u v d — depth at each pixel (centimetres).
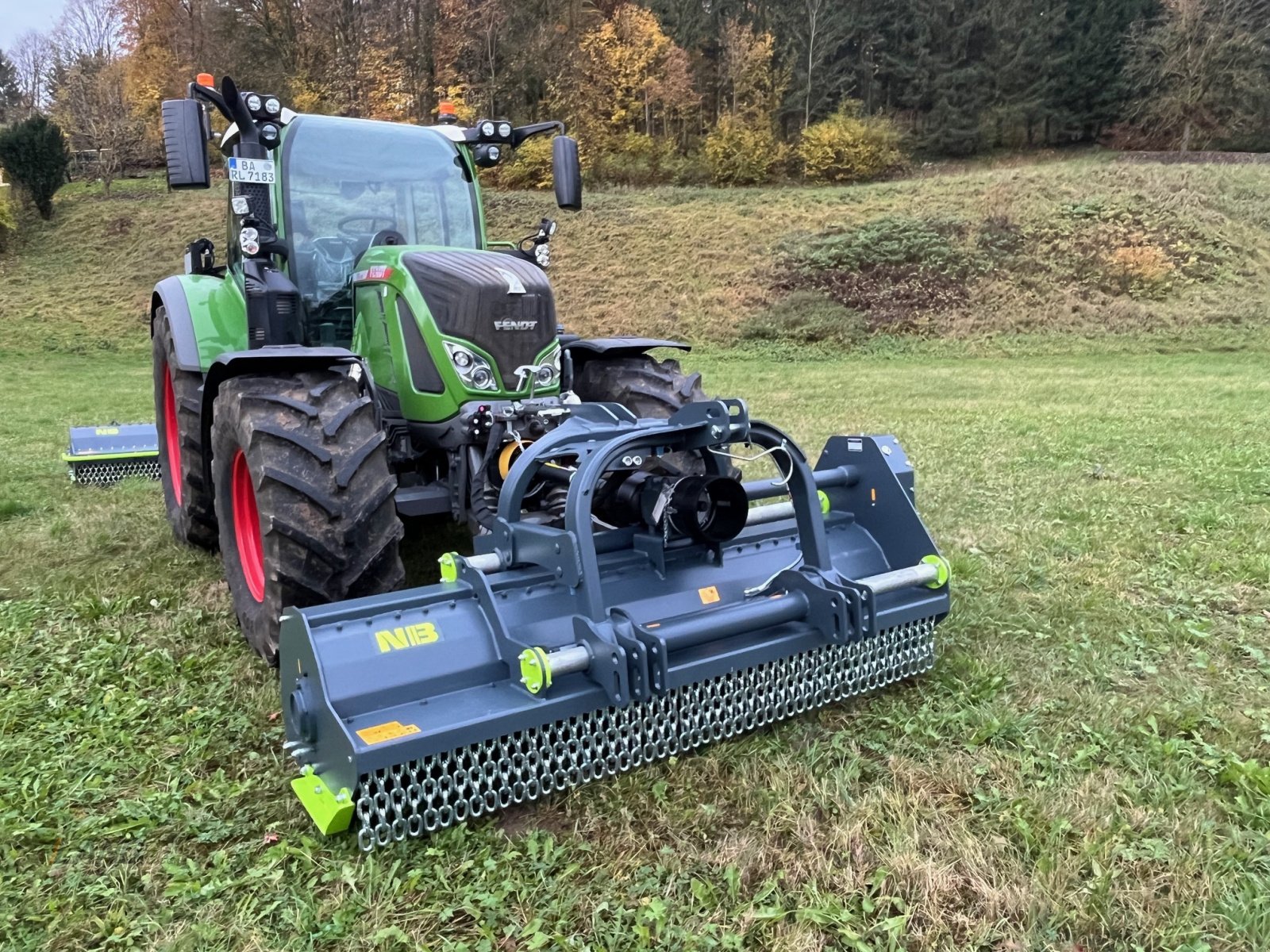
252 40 3459
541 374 407
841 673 327
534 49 3462
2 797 277
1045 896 226
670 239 2661
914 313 2208
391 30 3459
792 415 1111
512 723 257
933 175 3469
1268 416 1026
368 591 344
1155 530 550
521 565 311
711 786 281
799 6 4100
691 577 333
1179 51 3678
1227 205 2462
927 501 627
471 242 485
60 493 698
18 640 399
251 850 251
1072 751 298
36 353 2180
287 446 336
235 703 338
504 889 232
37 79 4419
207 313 476
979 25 4197
